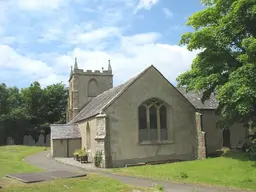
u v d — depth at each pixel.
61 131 35.44
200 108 30.22
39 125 62.91
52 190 12.24
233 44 21.48
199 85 21.42
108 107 25.08
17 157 30.97
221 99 19.28
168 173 19.48
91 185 13.52
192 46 22.06
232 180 16.81
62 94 68.62
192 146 27.83
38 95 66.31
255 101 18.84
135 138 25.67
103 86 48.22
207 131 30.31
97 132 24.80
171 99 27.59
